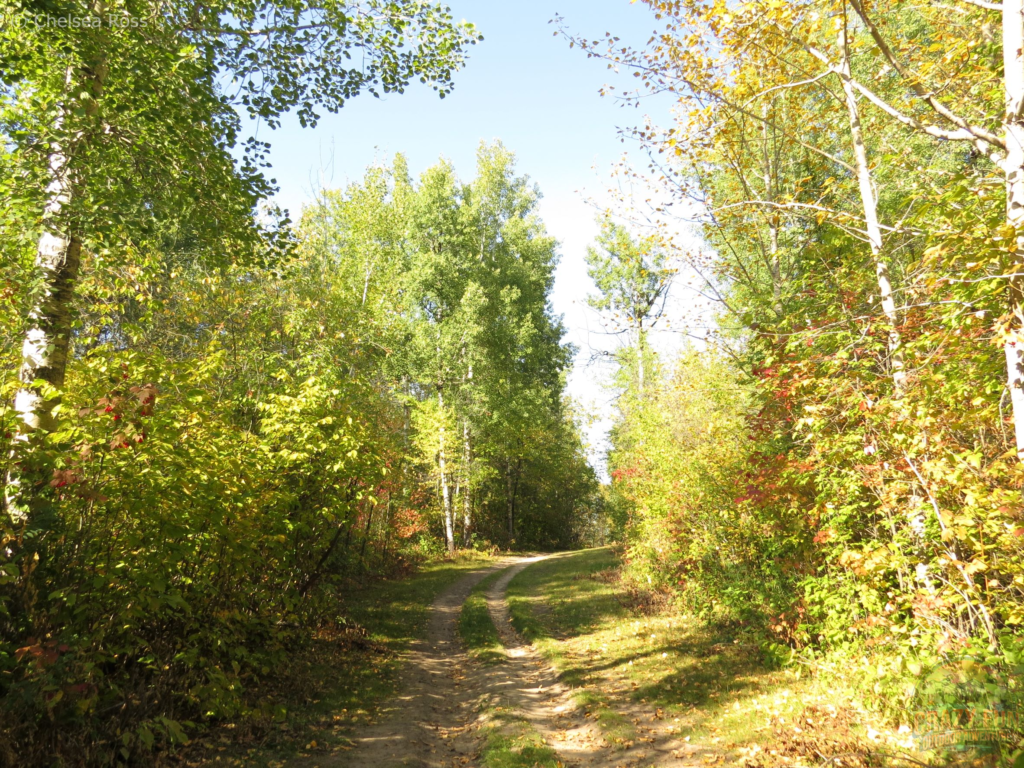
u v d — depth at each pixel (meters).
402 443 21.88
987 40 7.04
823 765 4.62
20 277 6.23
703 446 12.09
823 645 7.65
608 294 22.70
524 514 41.88
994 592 5.49
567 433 41.88
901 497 6.46
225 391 11.55
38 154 6.03
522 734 6.29
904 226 7.67
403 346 27.61
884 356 7.33
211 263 8.34
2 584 4.41
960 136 5.49
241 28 7.55
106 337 13.40
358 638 10.52
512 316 31.41
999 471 5.17
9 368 6.77
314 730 6.24
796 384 6.88
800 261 10.40
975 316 5.11
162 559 5.61
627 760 5.63
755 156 10.73
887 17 8.64
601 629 12.19
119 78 6.48
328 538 10.49
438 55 8.42
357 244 22.89
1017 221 4.84
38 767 4.04
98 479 5.21
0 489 5.20
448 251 29.00
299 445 8.92
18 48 6.19
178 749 5.31
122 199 6.62
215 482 6.21
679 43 8.27
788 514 8.94
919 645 5.91
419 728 6.70
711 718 6.46
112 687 4.97
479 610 14.54
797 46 7.92
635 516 17.81
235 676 6.58
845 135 10.67
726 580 10.96
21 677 4.39
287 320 13.82
